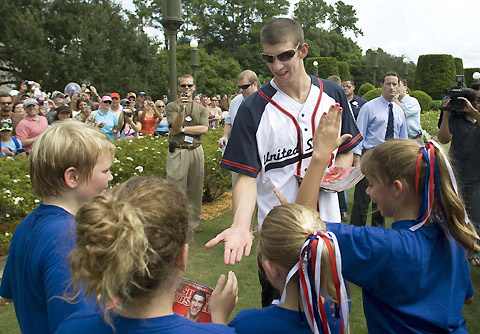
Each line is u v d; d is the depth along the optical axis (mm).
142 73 26109
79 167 1489
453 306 1562
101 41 23031
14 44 21359
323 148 1867
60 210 1486
